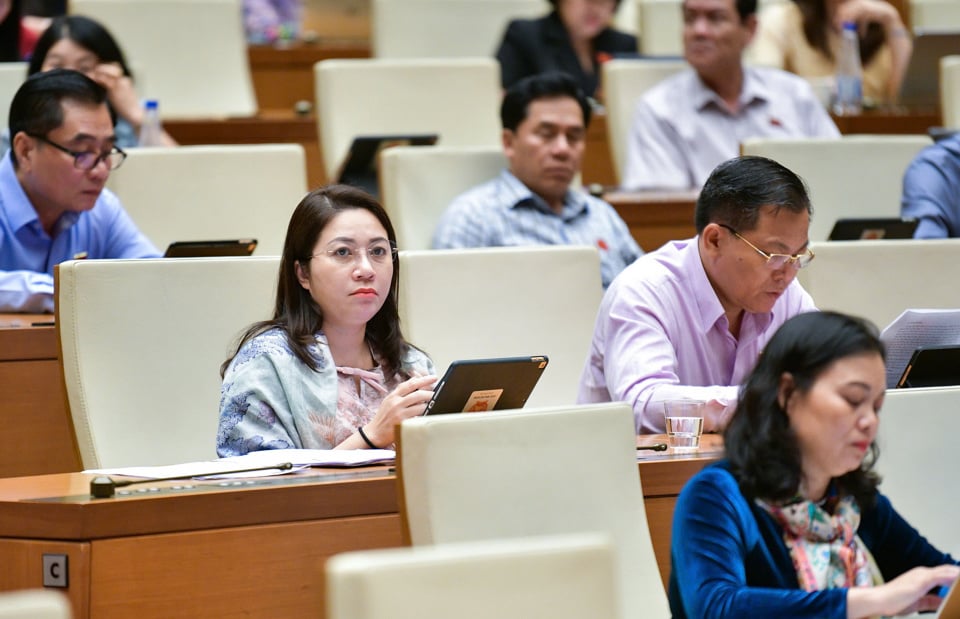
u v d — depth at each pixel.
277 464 6.62
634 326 8.09
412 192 11.76
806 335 5.24
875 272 9.17
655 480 6.66
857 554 5.43
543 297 9.37
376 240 7.48
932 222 11.25
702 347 8.16
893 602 5.04
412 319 9.05
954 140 11.41
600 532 5.73
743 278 7.93
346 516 6.36
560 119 11.62
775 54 16.48
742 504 5.29
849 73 15.75
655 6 17.16
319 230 7.45
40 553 5.98
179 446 7.86
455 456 5.48
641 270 8.27
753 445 5.27
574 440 5.77
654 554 6.24
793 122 13.87
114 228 10.39
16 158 9.90
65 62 12.06
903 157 12.27
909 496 6.59
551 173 11.62
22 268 9.99
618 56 14.99
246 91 15.19
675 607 5.42
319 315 7.55
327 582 4.02
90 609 5.91
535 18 16.06
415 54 16.22
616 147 14.20
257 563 6.20
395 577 4.02
